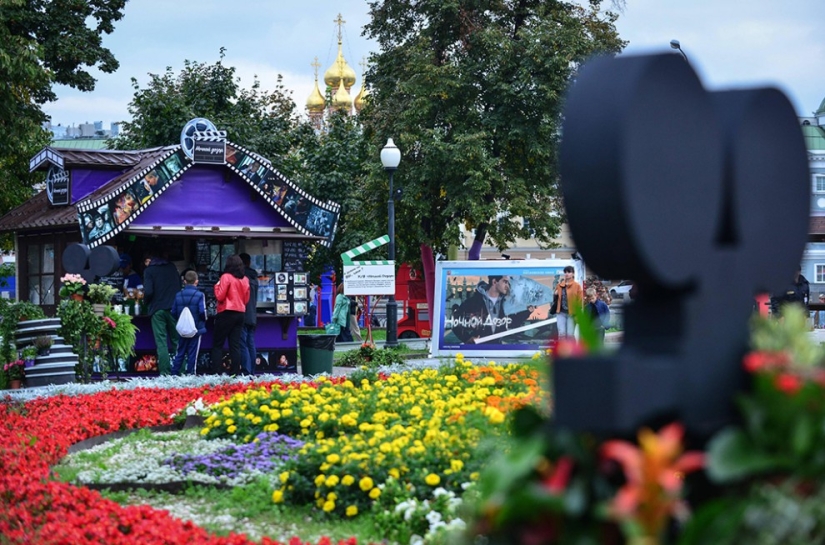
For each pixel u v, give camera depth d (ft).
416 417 36.65
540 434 11.22
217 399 51.55
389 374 57.16
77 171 76.23
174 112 133.69
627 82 12.00
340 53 331.98
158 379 62.28
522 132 124.98
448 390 43.96
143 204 71.92
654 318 12.94
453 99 127.95
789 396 11.49
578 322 12.57
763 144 14.28
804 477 11.30
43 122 122.01
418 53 127.24
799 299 73.67
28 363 64.13
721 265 13.41
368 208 139.03
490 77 124.57
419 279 158.20
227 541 22.38
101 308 65.36
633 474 10.17
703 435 12.57
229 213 77.25
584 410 11.51
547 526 10.69
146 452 39.45
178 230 74.43
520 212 127.13
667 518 11.13
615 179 11.85
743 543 10.98
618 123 11.87
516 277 77.87
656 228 12.29
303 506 28.43
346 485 27.61
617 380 11.38
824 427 11.28
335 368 78.74
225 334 69.00
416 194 128.57
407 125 127.85
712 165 13.25
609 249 12.26
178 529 24.02
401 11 135.64
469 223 132.98
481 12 132.36
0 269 93.81
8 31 96.68
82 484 32.50
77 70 121.49
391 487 26.76
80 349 64.80
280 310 78.69
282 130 149.59
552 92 122.21
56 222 73.77
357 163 153.38
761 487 11.33
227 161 75.10
